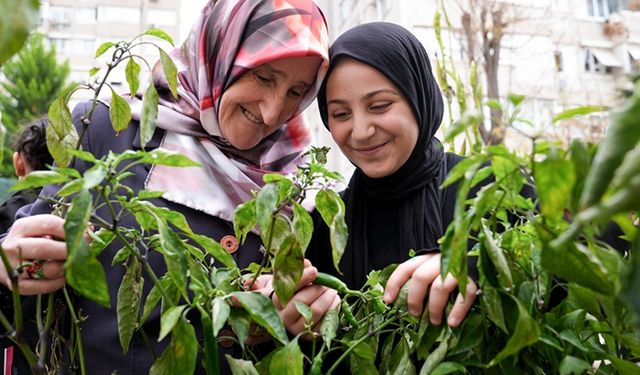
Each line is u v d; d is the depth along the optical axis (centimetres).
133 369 82
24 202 116
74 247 46
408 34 101
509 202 53
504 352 47
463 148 128
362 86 91
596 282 44
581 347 52
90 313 84
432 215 100
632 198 25
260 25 91
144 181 92
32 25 36
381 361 72
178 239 55
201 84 98
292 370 54
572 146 41
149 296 64
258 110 95
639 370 51
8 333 56
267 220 59
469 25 281
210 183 94
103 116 96
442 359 58
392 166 95
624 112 28
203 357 61
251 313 55
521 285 55
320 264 103
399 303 64
